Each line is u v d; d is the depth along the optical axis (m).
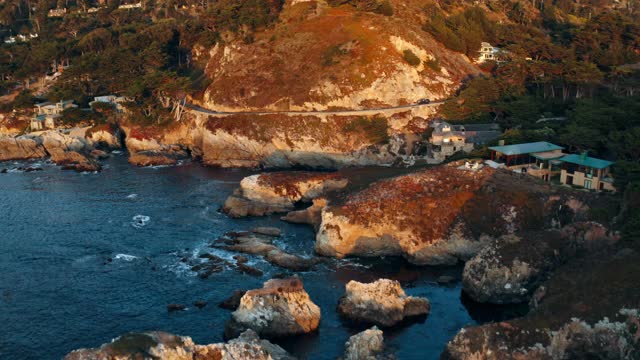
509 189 98.44
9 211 118.12
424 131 154.50
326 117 157.75
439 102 168.25
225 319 74.38
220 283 84.31
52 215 115.50
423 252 92.25
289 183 121.00
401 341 68.88
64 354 67.31
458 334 63.84
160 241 101.38
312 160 155.62
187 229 107.25
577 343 61.25
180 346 57.50
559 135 122.62
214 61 197.12
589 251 83.44
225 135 160.00
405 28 187.12
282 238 102.31
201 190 132.88
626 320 61.47
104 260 93.50
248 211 114.69
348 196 105.25
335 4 199.25
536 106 143.50
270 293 71.25
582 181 103.50
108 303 79.12
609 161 106.62
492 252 81.56
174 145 170.00
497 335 62.25
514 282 78.75
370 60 172.50
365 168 130.50
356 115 158.12
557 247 83.00
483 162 114.19
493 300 78.31
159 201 124.50
